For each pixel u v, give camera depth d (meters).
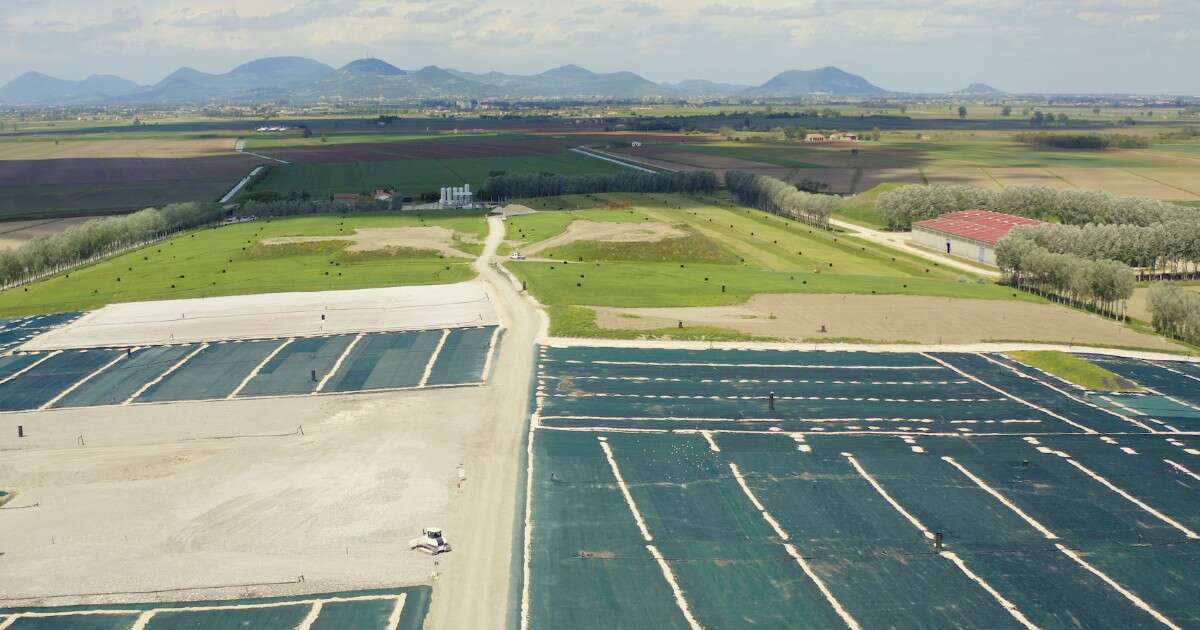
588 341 145.50
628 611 73.50
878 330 152.88
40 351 145.62
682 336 147.38
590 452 104.31
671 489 95.06
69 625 72.50
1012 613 73.12
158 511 90.88
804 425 112.75
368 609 74.12
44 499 94.00
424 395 122.88
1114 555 82.06
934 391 125.31
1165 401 122.69
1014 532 86.25
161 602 75.38
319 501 92.50
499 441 107.50
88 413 118.44
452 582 77.88
